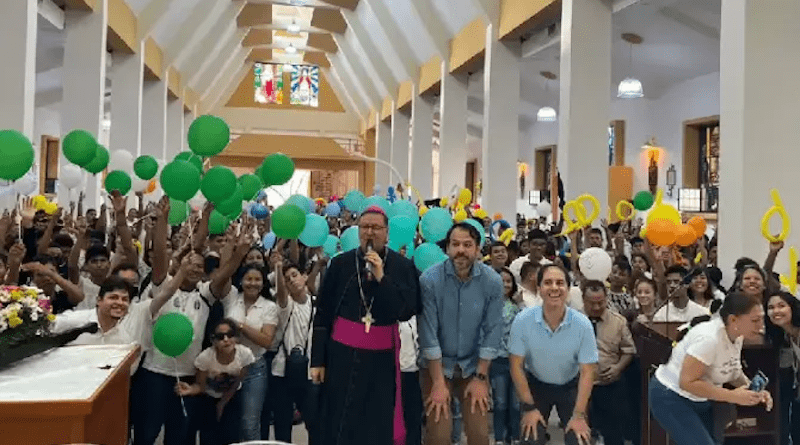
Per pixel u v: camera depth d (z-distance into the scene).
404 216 4.68
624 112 16.44
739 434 3.89
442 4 15.66
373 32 21.56
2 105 8.39
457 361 4.01
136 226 6.76
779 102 6.11
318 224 4.80
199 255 4.23
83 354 3.22
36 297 3.05
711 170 13.82
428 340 3.88
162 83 18.48
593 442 5.07
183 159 4.66
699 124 14.00
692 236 5.31
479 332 3.97
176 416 4.16
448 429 3.87
